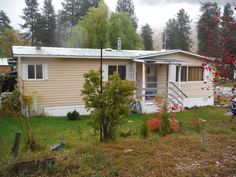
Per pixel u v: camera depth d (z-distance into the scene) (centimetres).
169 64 1633
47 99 1342
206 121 1240
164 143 609
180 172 421
